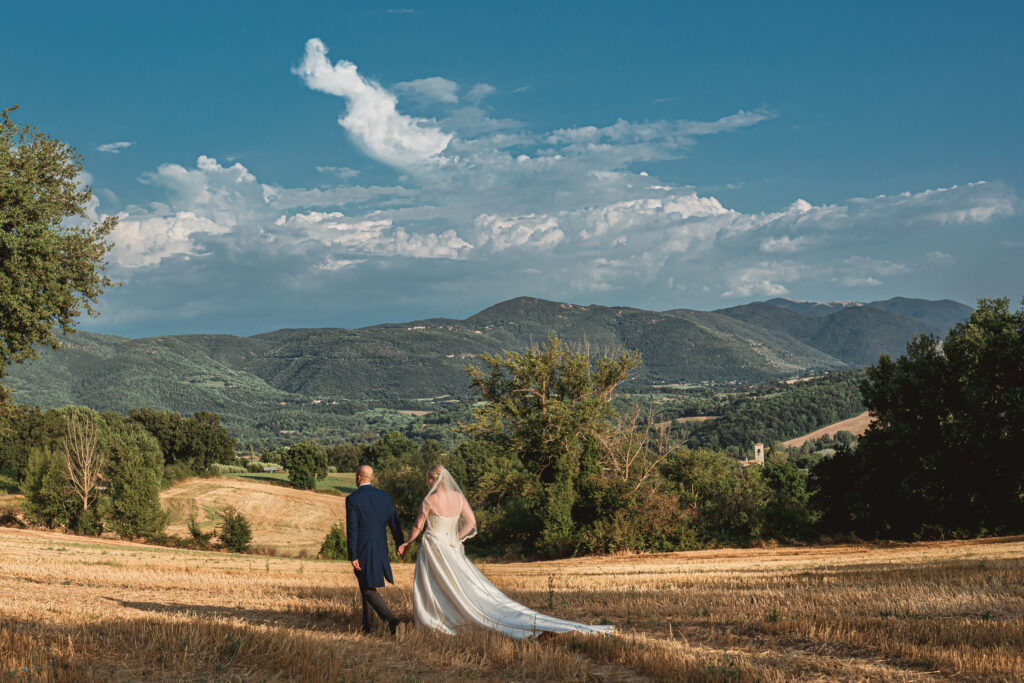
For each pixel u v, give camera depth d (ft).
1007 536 109.60
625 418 152.25
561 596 38.68
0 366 91.66
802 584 43.32
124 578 47.55
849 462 136.67
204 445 433.48
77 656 19.70
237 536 161.68
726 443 562.25
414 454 191.83
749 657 22.88
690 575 61.98
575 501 145.28
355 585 46.73
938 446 122.93
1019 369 116.67
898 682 19.99
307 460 401.08
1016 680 19.56
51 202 89.71
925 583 38.22
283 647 21.71
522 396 148.87
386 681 19.63
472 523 26.91
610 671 21.40
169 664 19.93
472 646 23.58
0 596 34.22
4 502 211.20
